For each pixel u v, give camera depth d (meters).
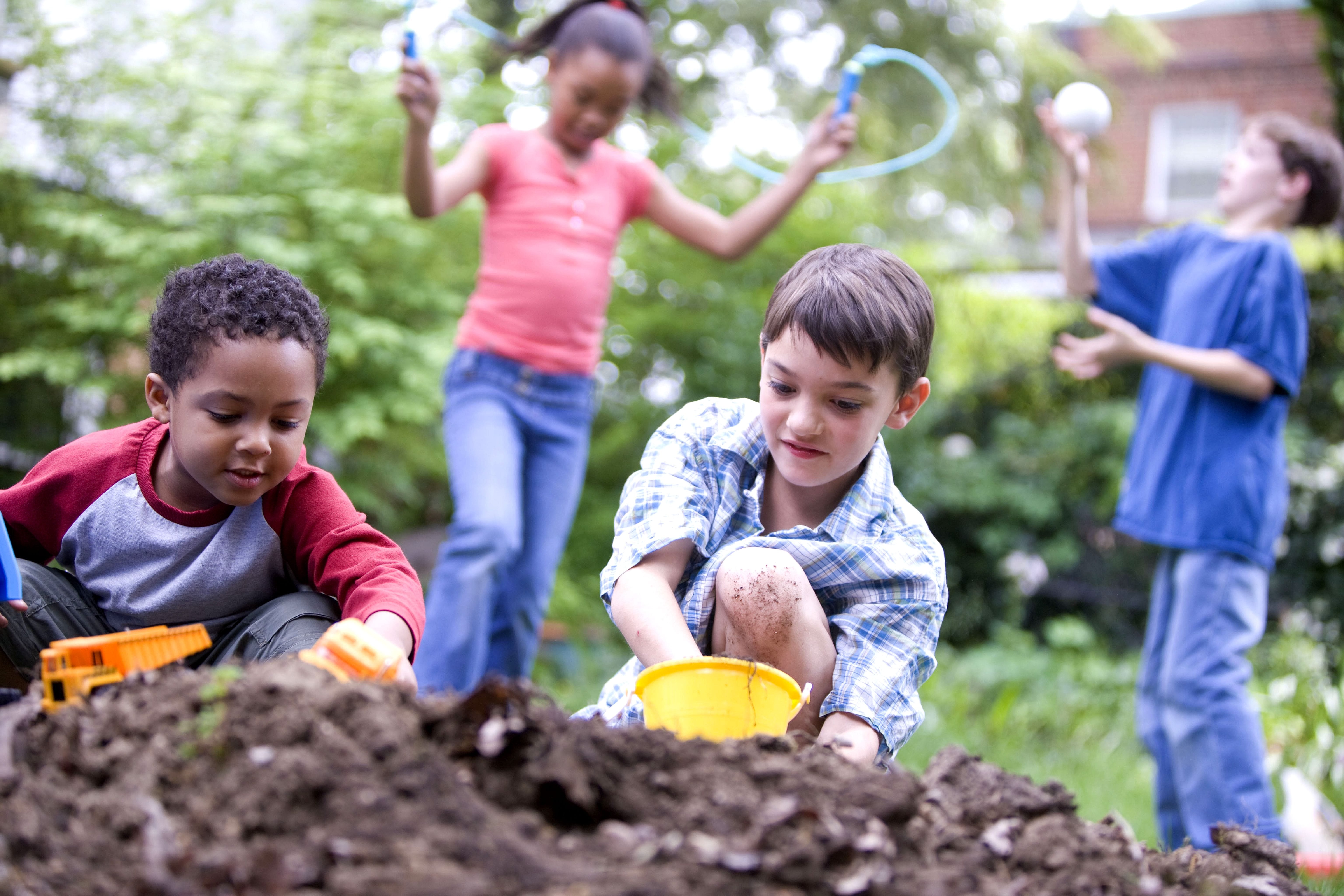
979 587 8.25
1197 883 1.43
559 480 3.40
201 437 1.79
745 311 7.21
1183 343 3.41
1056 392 8.98
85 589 2.04
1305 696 4.05
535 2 7.88
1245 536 3.19
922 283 2.05
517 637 3.40
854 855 1.16
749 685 1.64
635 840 1.16
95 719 1.27
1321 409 6.98
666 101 3.80
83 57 5.61
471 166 3.38
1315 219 3.58
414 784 1.14
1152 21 15.16
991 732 5.26
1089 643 7.18
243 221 5.30
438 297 5.51
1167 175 15.00
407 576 1.93
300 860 1.05
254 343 1.77
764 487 2.18
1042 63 9.70
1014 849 1.30
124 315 5.20
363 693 1.24
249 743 1.18
